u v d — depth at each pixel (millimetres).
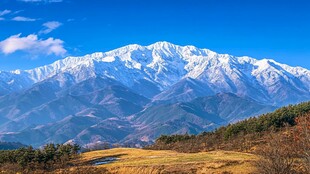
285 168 60906
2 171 101688
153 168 83250
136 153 115000
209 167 79000
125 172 84812
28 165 106750
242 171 74000
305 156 62719
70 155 115375
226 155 92375
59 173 93438
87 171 90250
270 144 68750
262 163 62906
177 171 79438
